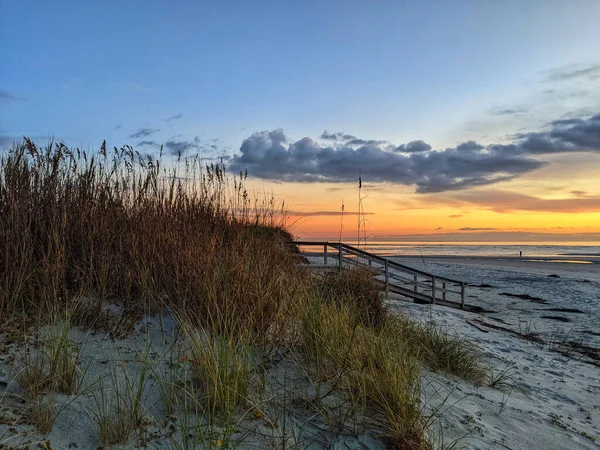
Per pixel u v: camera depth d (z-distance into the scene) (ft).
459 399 14.12
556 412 15.55
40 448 7.14
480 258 176.04
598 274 97.04
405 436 9.62
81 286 13.25
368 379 11.43
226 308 12.69
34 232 14.01
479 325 34.45
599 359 26.99
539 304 52.42
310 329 13.42
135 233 15.39
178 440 8.27
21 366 9.25
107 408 8.68
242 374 10.12
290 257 20.57
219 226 19.16
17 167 13.85
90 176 16.01
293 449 8.76
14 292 11.71
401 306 36.50
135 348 11.61
